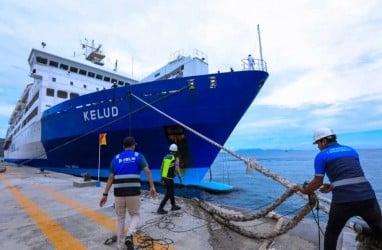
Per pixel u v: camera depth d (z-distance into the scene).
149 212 5.04
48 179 11.04
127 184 3.12
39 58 16.25
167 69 13.12
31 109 19.03
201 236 3.77
